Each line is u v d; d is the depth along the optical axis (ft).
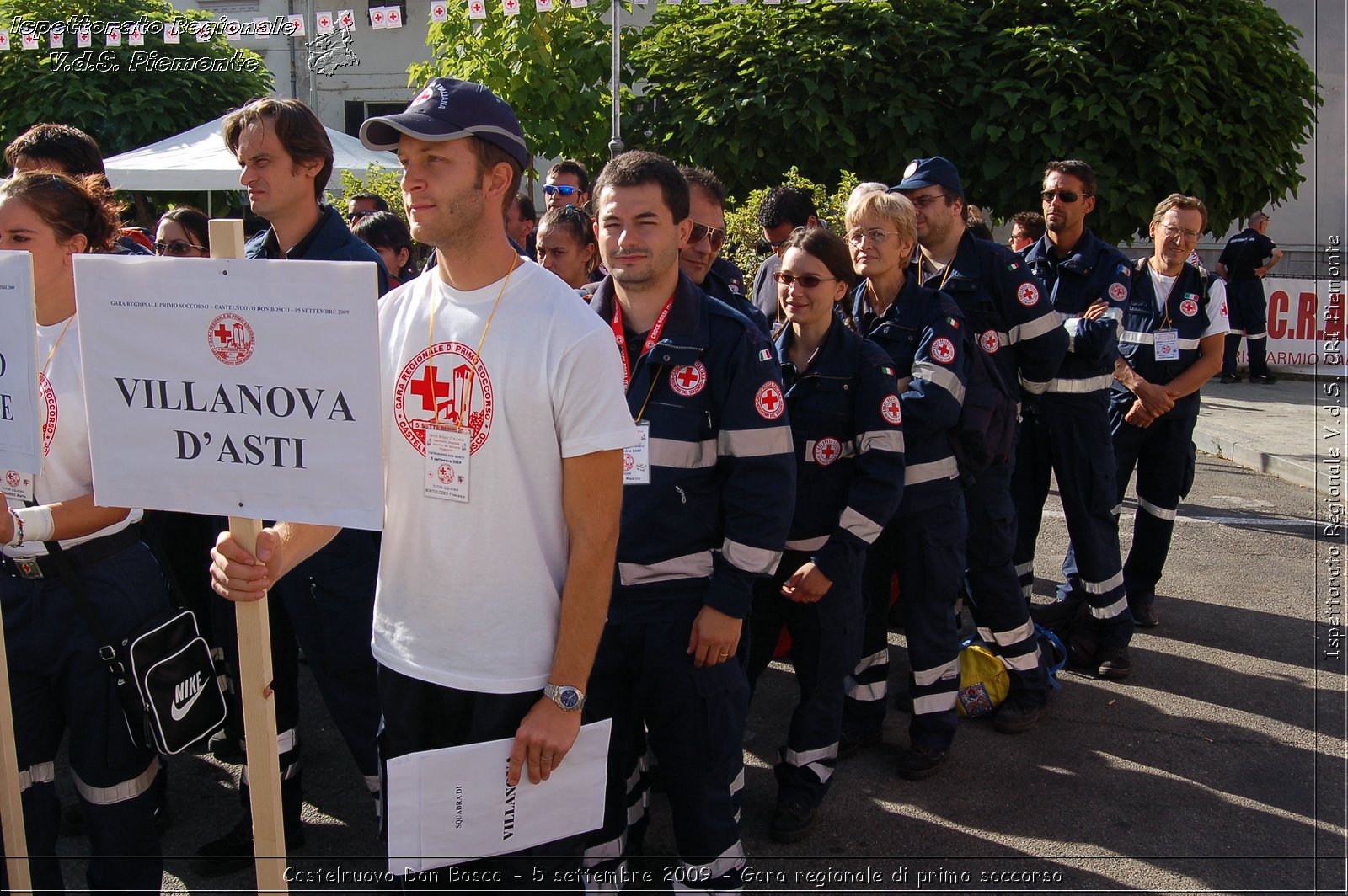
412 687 6.50
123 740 7.95
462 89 6.02
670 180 8.13
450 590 6.29
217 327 5.94
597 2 32.35
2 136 35.22
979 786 11.62
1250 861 10.18
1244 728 12.96
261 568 6.19
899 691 14.25
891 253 11.08
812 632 10.23
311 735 13.03
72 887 9.88
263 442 6.00
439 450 6.24
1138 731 12.88
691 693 8.11
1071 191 14.39
